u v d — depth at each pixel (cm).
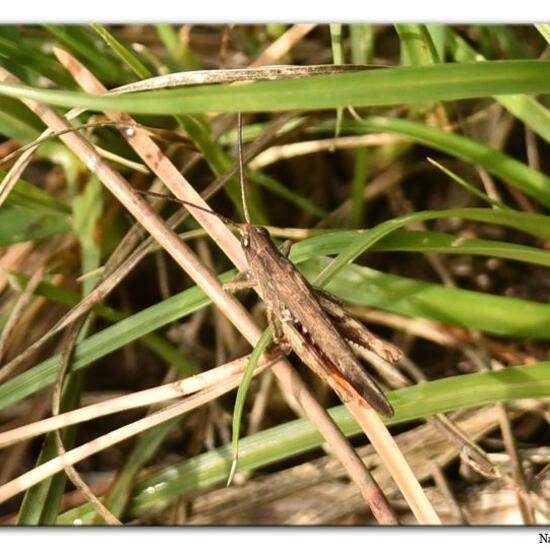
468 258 21
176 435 20
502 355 20
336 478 19
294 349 17
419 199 21
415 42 19
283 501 19
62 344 20
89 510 18
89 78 19
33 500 18
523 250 18
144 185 20
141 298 21
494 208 18
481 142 21
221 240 18
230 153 21
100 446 18
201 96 16
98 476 20
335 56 20
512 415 19
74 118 19
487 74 17
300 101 17
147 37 21
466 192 21
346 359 17
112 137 20
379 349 18
